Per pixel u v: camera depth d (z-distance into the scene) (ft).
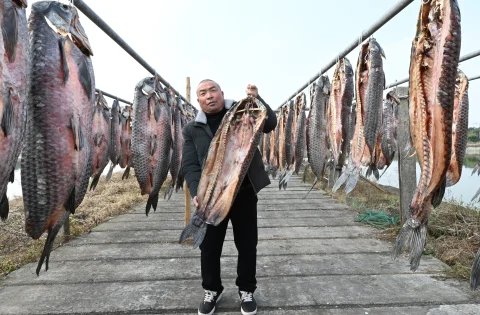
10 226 17.98
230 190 7.97
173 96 14.15
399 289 10.07
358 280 10.77
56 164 6.20
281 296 9.78
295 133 15.81
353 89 10.71
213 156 8.44
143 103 11.30
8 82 4.58
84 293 10.14
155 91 11.53
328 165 13.14
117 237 15.96
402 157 15.79
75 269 12.00
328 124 11.91
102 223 18.98
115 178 44.75
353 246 14.20
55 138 6.17
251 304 8.77
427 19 6.43
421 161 6.45
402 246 6.52
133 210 23.07
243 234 8.77
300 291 10.07
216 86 8.86
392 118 20.58
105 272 11.69
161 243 14.98
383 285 10.36
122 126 20.80
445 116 6.01
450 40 5.95
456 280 10.59
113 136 18.78
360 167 9.21
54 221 6.34
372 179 35.60
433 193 6.28
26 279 11.17
